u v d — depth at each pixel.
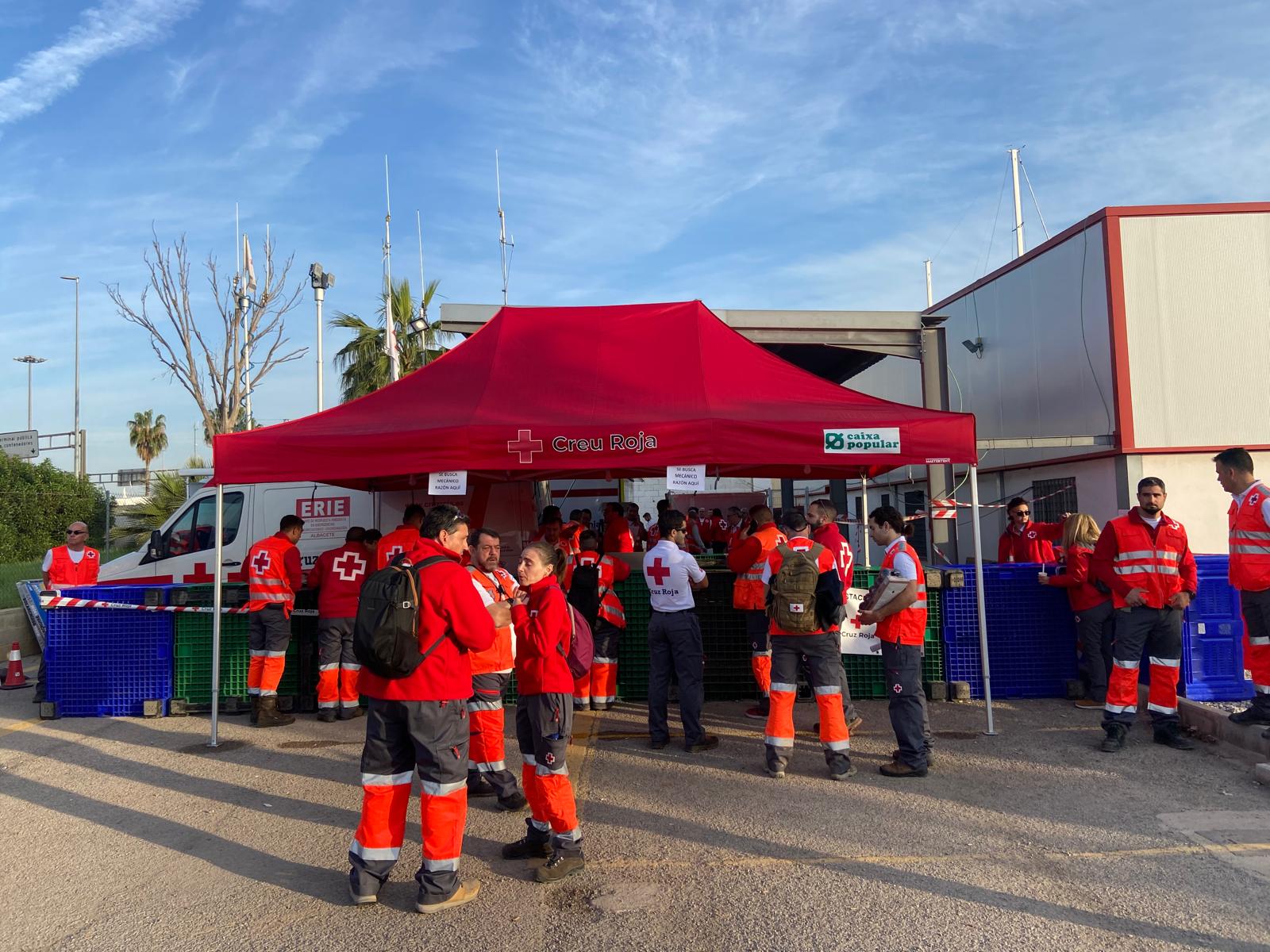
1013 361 13.46
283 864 4.86
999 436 13.94
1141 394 10.91
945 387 11.03
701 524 19.02
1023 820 5.29
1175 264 11.02
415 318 20.62
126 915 4.25
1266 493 6.59
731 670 9.10
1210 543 10.82
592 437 6.95
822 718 6.23
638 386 7.89
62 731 8.12
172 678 8.82
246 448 7.13
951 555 11.52
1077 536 8.20
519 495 10.23
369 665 4.15
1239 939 3.77
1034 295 12.81
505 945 3.87
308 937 3.98
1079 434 11.79
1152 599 6.65
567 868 4.57
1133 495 10.82
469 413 7.39
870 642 7.79
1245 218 11.05
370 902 4.30
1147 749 6.82
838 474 11.13
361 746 7.46
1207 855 4.70
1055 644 8.76
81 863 4.92
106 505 23.44
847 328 10.97
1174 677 6.83
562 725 4.61
